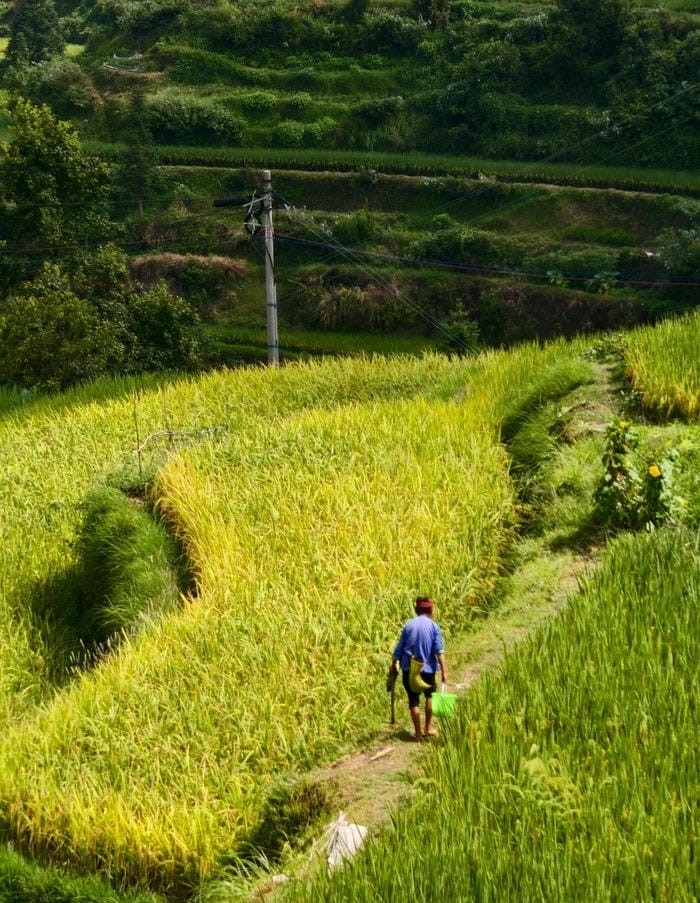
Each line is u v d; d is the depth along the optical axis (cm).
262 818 1023
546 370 1959
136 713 1196
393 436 1833
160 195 6088
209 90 7219
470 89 6494
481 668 1177
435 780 899
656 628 1038
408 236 5462
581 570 1348
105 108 6994
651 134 5881
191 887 981
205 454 1898
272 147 6631
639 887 712
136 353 3628
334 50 7456
